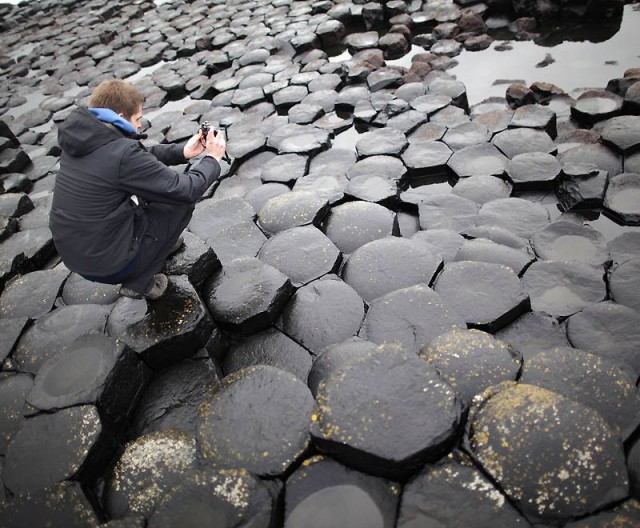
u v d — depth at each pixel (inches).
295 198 158.7
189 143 123.1
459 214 149.3
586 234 131.3
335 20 305.6
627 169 152.9
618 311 107.8
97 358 105.5
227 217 162.7
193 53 340.2
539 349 106.7
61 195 97.2
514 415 82.4
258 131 220.2
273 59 290.2
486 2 279.0
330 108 229.3
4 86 362.9
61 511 86.2
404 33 279.6
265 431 90.0
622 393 86.9
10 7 564.1
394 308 116.3
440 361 96.8
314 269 133.3
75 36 435.2
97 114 96.3
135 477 93.0
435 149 180.9
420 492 77.7
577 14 251.4
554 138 180.4
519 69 233.5
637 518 70.1
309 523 77.7
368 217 148.6
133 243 106.4
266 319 120.9
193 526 77.0
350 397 87.3
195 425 104.0
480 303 114.6
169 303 118.4
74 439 94.3
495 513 74.0
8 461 94.5
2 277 149.3
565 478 74.6
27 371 118.8
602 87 204.8
